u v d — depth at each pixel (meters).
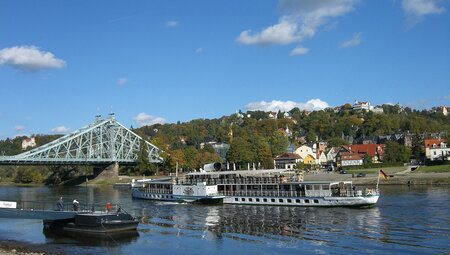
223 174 94.69
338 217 66.94
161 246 51.53
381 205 77.00
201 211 79.81
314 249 47.59
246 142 191.88
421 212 67.38
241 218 69.50
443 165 153.38
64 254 49.03
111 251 50.09
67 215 62.41
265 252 47.09
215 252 47.94
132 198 112.25
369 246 48.03
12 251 50.75
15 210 66.56
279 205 83.88
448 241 49.00
